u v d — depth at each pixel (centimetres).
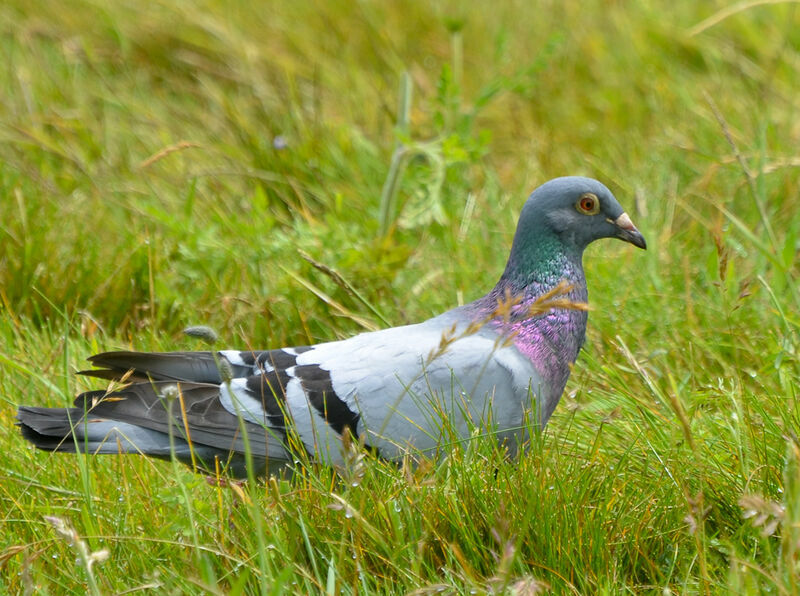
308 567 636
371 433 704
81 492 701
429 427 722
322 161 1219
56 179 1172
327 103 1344
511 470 673
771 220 1087
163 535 645
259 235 1024
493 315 633
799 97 1327
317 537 636
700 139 1241
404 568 616
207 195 1177
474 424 726
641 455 748
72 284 992
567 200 776
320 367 740
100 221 1076
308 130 1253
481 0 1568
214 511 698
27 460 764
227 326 959
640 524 659
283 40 1460
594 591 623
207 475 742
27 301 984
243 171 1184
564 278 778
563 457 741
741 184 1119
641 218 1051
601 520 646
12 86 1352
